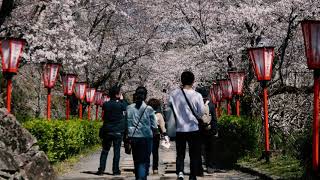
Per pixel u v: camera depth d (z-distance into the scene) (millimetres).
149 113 7684
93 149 19781
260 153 11500
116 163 10312
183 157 7383
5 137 7395
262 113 14375
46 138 10859
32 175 7633
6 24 16078
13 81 21203
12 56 9773
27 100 22531
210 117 9023
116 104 10266
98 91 26469
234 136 11617
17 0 14773
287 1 15930
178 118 7297
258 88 15664
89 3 24406
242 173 10078
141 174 7559
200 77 23969
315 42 6828
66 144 13406
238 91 14617
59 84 27703
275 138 12422
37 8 17344
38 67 23828
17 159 7363
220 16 21156
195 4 21781
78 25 25703
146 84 32750
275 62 16875
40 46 17500
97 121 24328
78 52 18672
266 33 18828
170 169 11289
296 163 9297
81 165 12836
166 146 8289
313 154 6680
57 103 26234
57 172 10570
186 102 7324
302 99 14172
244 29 20359
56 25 18219
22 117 18047
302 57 17500
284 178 7840
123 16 27203
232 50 19984
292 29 16672
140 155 7625
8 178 6609
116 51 27000
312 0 15766
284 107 14148
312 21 6809
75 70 25109
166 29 28562
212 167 11180
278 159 10383
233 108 19625
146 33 28391
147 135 7641
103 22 27422
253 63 10484
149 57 30297
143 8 26938
